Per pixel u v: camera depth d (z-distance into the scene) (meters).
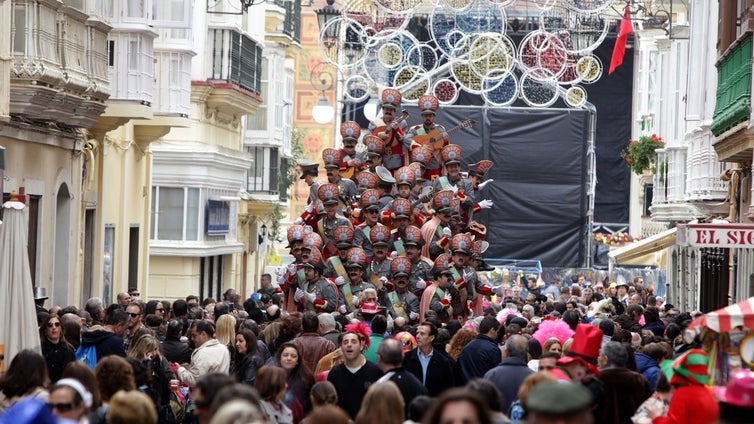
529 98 47.22
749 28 28.05
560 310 28.17
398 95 30.70
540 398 8.23
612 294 38.41
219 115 49.91
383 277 27.36
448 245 28.38
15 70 26.12
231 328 19.42
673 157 46.84
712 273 37.16
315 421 10.16
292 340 18.47
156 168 46.78
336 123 81.88
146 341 16.69
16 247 17.97
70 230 31.59
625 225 64.94
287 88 62.88
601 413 13.93
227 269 53.09
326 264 27.58
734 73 30.33
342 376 15.55
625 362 14.34
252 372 16.97
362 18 38.50
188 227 47.09
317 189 28.47
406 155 30.39
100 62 30.48
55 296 31.44
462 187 30.28
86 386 12.07
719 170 37.56
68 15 28.05
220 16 47.69
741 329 12.44
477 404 8.63
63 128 30.45
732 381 9.48
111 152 36.69
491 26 39.47
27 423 8.19
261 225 60.31
